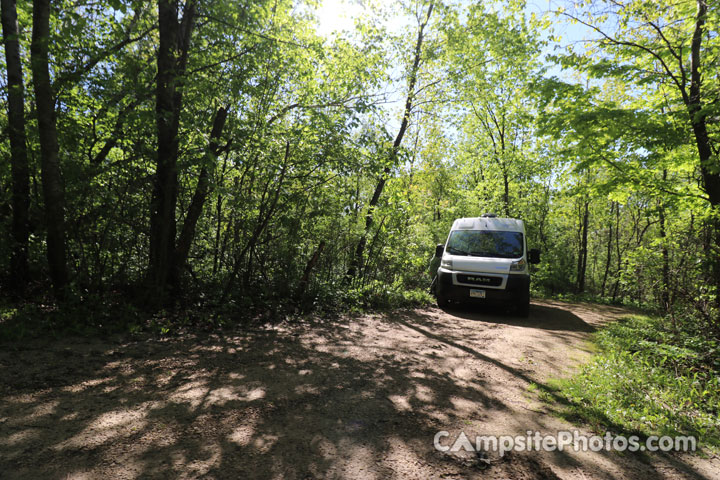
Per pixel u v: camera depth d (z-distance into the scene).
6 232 6.17
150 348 4.80
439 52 12.56
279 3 9.00
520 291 8.77
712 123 7.71
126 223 6.50
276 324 6.64
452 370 4.68
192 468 2.35
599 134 8.59
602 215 23.84
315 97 8.69
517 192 21.52
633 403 3.87
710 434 3.28
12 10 6.49
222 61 7.36
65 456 2.40
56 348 4.48
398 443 2.81
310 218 8.32
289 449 2.65
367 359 4.96
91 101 6.40
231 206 7.59
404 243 11.03
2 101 6.66
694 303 6.29
